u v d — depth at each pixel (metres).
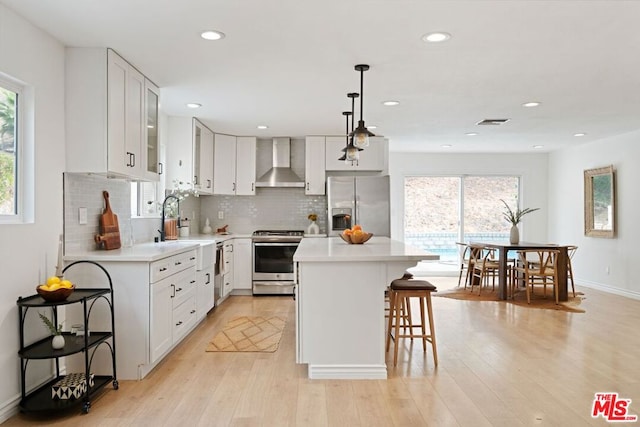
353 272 3.39
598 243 7.36
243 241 6.74
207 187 6.38
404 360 3.79
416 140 7.37
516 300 6.43
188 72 3.89
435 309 5.82
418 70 3.83
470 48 3.33
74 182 3.43
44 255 3.06
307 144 6.96
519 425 2.64
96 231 3.77
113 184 4.08
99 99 3.32
